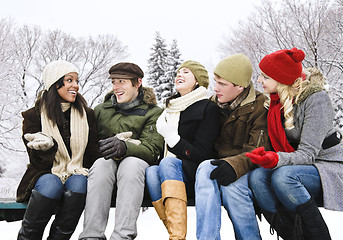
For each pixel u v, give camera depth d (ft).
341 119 34.73
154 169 8.00
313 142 7.24
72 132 8.73
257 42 40.24
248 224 7.20
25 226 7.59
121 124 9.30
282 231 7.50
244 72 8.32
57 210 8.45
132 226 7.55
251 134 8.08
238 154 8.20
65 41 52.75
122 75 9.36
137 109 9.51
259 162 6.90
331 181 7.16
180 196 7.42
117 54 55.26
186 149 7.81
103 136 9.48
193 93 8.87
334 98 35.42
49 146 7.78
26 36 49.57
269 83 7.79
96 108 9.95
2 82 45.75
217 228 7.02
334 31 37.55
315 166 7.27
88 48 54.54
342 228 16.07
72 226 7.84
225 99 8.55
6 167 49.24
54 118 8.57
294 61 7.55
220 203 7.25
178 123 8.80
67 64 8.80
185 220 7.40
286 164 7.07
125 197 7.60
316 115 7.32
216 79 8.58
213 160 7.38
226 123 8.47
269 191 7.31
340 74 37.32
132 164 7.77
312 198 6.91
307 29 37.81
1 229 15.43
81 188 7.88
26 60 49.73
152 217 24.49
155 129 9.20
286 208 7.14
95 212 7.66
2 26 47.16
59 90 8.72
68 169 8.48
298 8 38.06
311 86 7.54
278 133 7.63
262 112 8.21
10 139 46.65
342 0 37.86
